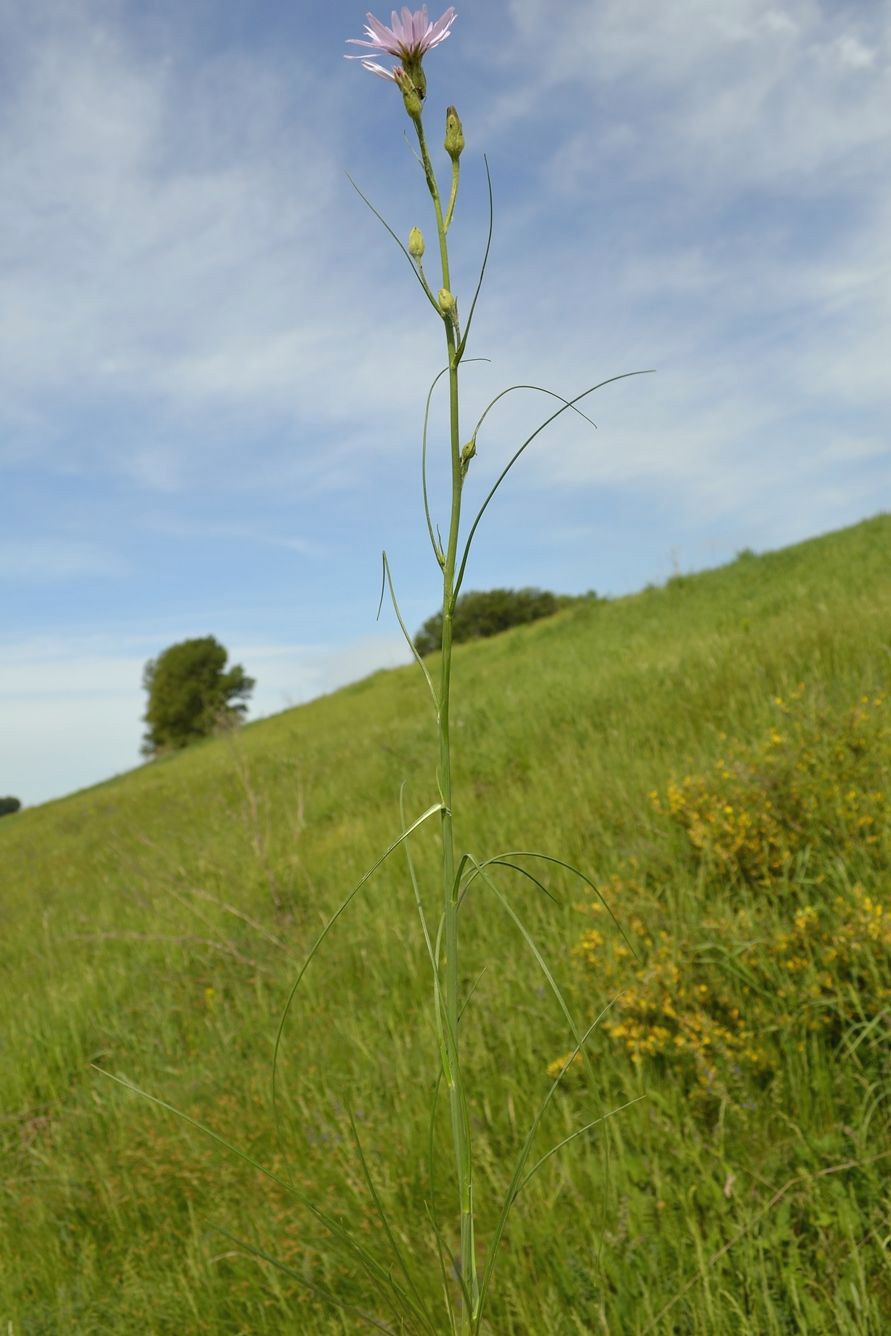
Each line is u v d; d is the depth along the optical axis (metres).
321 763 11.16
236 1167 2.70
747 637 7.18
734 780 3.46
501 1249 2.12
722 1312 1.76
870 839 2.97
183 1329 2.26
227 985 4.46
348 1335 1.97
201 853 6.87
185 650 43.38
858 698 4.22
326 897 5.12
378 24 1.09
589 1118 2.45
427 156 1.08
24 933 7.27
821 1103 2.26
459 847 5.00
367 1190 2.40
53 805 27.11
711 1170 2.14
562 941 3.38
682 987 2.61
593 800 4.65
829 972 2.52
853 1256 1.76
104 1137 3.36
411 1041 3.27
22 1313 2.46
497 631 35.06
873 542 14.10
